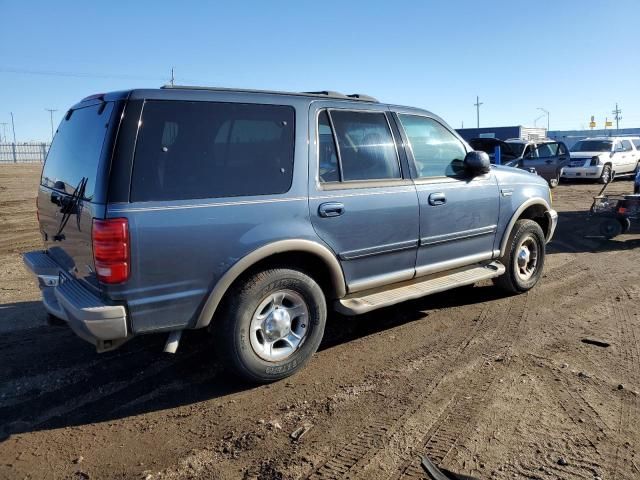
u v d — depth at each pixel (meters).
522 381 3.92
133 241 3.22
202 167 3.51
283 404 3.64
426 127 5.01
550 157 17.69
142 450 3.13
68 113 4.27
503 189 5.55
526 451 3.05
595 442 3.13
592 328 5.03
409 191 4.61
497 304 5.77
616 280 6.81
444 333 4.93
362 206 4.25
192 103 3.55
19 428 3.37
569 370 4.11
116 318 3.22
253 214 3.66
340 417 3.45
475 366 4.20
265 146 3.82
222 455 3.06
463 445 3.11
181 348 4.60
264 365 3.82
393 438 3.20
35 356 4.44
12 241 9.95
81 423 3.43
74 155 3.77
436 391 3.79
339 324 5.19
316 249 3.96
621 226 9.61
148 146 3.33
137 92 3.37
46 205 4.24
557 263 7.82
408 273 4.72
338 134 4.26
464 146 5.35
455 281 5.07
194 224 3.41
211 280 3.51
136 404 3.66
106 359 4.38
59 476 2.89
